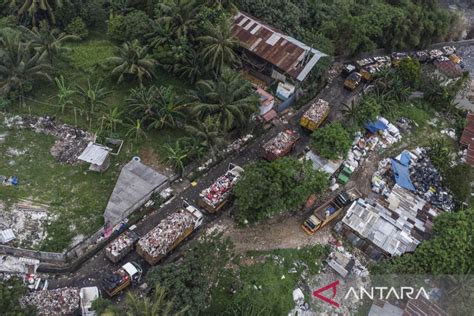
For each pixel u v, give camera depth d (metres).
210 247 39.22
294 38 61.12
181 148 46.75
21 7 53.44
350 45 64.81
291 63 54.97
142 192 42.19
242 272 40.25
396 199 48.47
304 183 42.59
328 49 61.06
